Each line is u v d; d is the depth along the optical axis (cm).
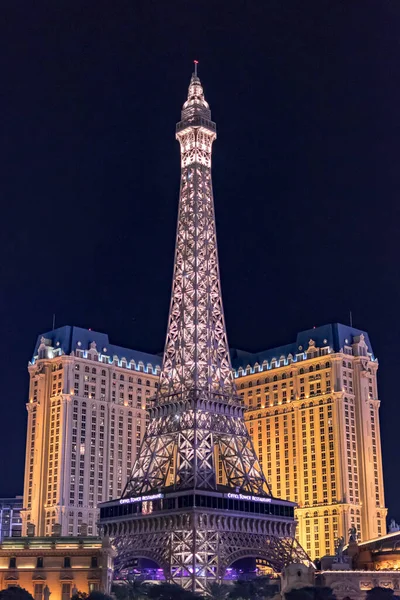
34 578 18012
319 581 19238
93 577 17800
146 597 18788
